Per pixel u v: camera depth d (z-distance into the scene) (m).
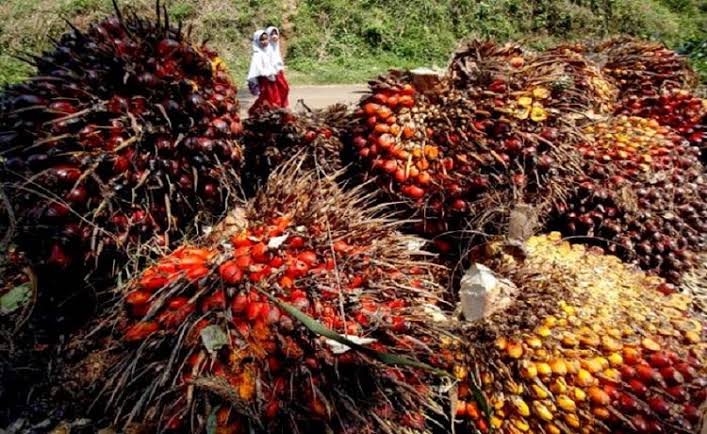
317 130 2.61
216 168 2.10
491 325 1.99
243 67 11.64
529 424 1.86
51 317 2.08
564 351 1.85
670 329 1.93
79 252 1.88
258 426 1.67
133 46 1.98
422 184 2.42
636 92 3.62
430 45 13.80
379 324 1.82
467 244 2.44
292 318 1.70
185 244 2.02
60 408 1.96
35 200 1.83
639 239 2.53
